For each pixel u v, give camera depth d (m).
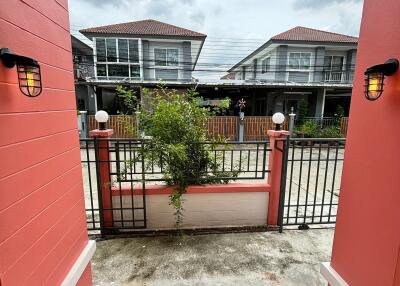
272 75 13.92
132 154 2.69
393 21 0.97
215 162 2.78
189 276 2.00
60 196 1.27
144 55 12.06
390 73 0.97
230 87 10.53
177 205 2.50
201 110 2.72
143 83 9.50
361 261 1.18
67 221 1.35
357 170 1.21
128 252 2.30
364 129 1.15
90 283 1.68
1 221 0.83
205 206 2.71
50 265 1.16
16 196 0.91
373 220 1.09
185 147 2.53
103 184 2.54
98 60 11.87
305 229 2.75
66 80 1.34
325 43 12.69
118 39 11.80
